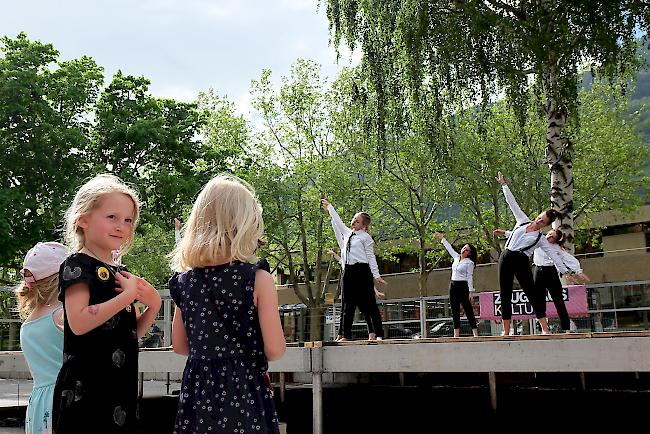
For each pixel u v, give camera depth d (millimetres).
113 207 2672
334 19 17078
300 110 29938
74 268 2527
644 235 33125
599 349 6230
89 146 24609
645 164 27203
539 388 9781
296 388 10289
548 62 14594
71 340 2566
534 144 25719
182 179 23953
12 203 21641
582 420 8984
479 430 9508
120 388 2584
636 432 8562
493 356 6719
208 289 2502
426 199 28766
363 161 27875
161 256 33156
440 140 16312
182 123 25719
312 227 29406
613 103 27078
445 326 12070
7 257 21328
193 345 2512
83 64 25438
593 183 27469
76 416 2486
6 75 22734
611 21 13961
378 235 30516
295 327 12906
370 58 16594
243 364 2455
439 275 35594
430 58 15500
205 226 2539
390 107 16672
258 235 2600
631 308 11133
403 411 10102
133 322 2711
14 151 22578
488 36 14938
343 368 7480
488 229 27922
